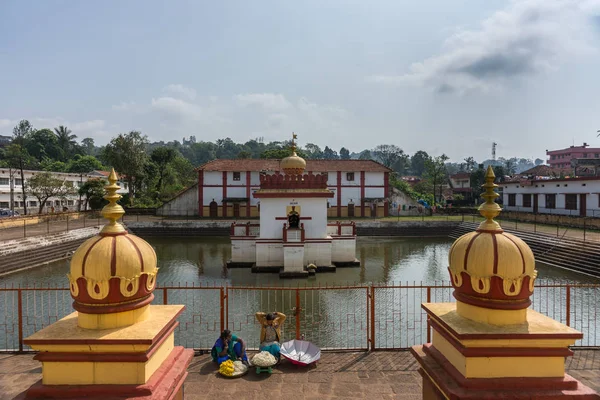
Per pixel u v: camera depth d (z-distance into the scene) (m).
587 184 31.14
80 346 2.84
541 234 25.53
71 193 40.91
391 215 45.00
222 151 116.94
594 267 18.50
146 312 3.29
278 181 19.70
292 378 6.00
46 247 23.47
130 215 43.19
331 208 43.81
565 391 2.84
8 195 40.72
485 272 2.98
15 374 6.16
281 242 19.47
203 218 41.56
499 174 57.69
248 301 13.85
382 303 13.48
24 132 71.38
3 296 14.22
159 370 3.13
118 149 46.44
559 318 11.61
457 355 3.06
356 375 6.11
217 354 6.51
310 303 13.70
